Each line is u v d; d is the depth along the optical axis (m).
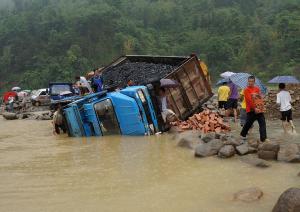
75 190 6.86
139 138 12.14
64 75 88.25
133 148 10.41
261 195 6.07
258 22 113.44
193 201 6.05
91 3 134.12
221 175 7.37
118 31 105.38
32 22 108.00
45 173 8.10
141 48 102.38
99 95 13.85
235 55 99.94
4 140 13.27
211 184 6.86
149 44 106.75
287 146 9.00
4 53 102.50
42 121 20.09
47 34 104.81
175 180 7.20
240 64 95.81
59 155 9.96
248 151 8.76
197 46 104.06
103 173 7.90
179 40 111.88
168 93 14.51
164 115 13.22
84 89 18.38
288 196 5.19
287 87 19.48
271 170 7.55
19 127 17.50
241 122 13.16
